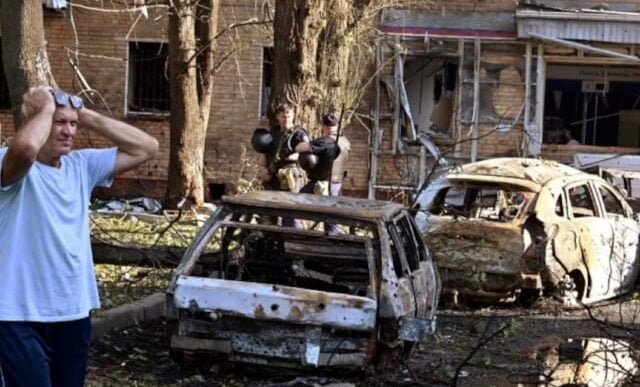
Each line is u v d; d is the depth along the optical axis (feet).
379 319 25.05
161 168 78.33
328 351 25.02
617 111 76.69
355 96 62.69
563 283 40.06
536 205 39.65
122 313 31.60
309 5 44.60
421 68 76.59
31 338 15.15
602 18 71.20
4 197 15.07
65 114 15.42
